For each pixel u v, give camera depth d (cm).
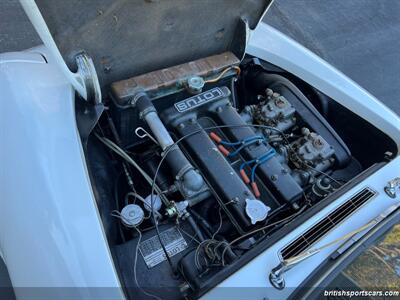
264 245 145
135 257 150
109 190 169
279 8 427
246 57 224
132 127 180
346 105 213
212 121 187
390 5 474
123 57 159
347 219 156
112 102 169
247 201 158
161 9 145
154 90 169
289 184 172
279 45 226
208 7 158
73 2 125
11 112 160
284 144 197
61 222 134
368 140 213
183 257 151
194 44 177
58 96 166
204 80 184
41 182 141
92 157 173
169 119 175
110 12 135
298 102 210
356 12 452
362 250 143
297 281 137
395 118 207
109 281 128
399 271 140
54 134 153
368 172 177
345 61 400
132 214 154
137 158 189
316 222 153
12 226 139
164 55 172
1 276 204
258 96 220
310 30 418
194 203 164
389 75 398
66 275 127
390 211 158
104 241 134
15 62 181
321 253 145
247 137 181
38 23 125
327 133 202
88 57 146
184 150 173
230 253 149
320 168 194
